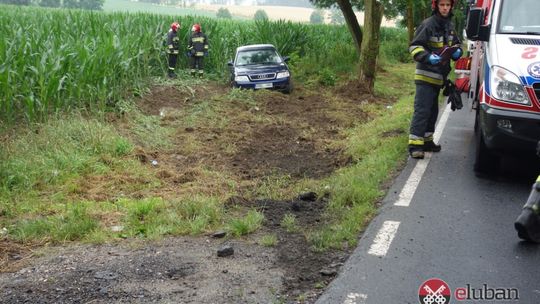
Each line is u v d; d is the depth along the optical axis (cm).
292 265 451
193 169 755
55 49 1024
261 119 1125
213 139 957
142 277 431
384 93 1514
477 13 708
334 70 1872
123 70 1201
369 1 1455
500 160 674
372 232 512
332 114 1183
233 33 2081
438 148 805
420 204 587
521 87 602
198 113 1148
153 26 1764
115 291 409
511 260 456
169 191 670
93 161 752
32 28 1363
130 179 709
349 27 1864
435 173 698
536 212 462
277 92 1434
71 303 393
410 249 475
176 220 545
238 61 1584
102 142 813
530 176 688
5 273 444
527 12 705
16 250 489
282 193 648
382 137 902
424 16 2606
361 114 1199
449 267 442
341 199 596
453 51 737
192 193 652
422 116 755
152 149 878
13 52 968
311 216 567
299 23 2231
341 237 495
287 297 398
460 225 530
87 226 526
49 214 582
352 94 1458
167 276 433
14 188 649
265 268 445
